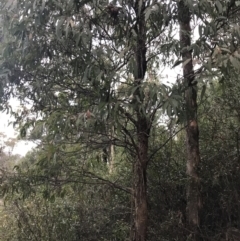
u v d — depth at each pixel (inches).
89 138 145.1
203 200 202.5
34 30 132.2
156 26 137.2
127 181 205.8
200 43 121.1
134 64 130.7
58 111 135.3
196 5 121.0
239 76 184.2
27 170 161.9
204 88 116.0
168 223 187.9
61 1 125.1
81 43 128.1
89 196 207.2
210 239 186.4
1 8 139.8
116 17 134.6
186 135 198.4
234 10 143.5
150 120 138.8
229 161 193.8
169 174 204.8
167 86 117.1
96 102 133.4
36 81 144.1
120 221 213.2
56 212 234.2
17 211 238.7
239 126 198.5
